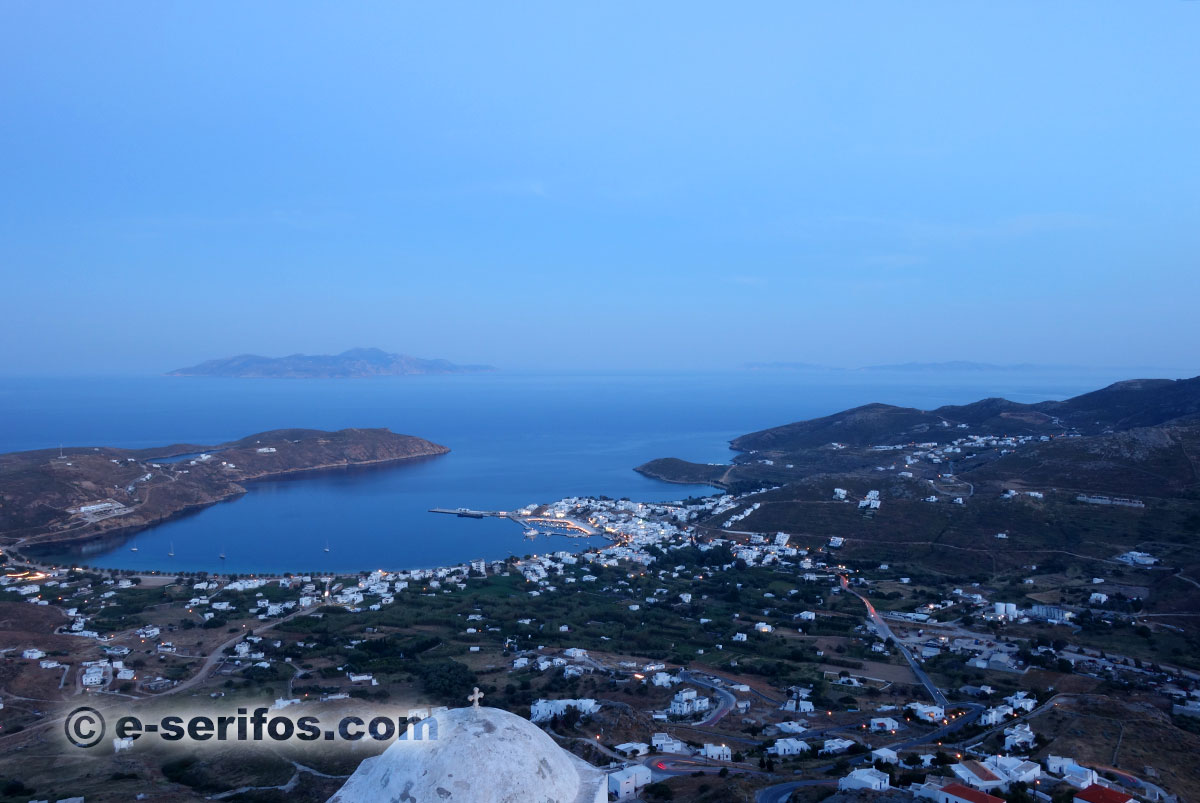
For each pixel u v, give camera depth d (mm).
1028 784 63562
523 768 31281
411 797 30125
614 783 64062
